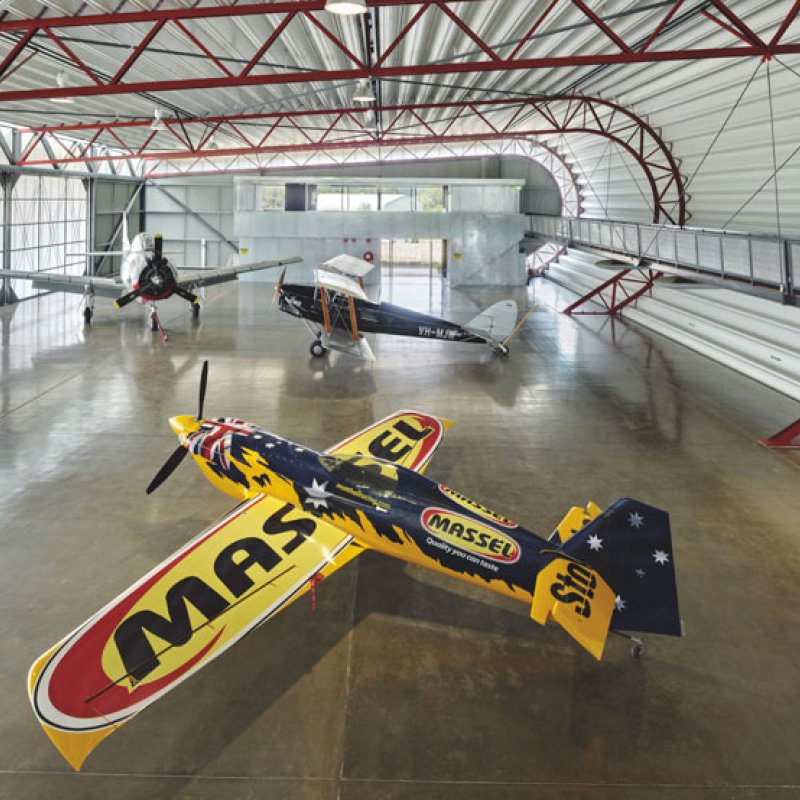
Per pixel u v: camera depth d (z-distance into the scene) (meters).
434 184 24.73
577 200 26.22
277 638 4.67
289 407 9.99
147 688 3.32
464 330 13.28
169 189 28.45
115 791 3.40
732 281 9.69
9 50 11.42
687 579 5.46
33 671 3.30
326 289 12.73
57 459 7.82
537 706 4.07
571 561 4.11
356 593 5.24
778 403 10.55
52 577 5.36
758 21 9.72
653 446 8.60
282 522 4.93
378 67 9.41
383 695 4.13
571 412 10.02
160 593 4.00
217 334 15.50
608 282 18.84
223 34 11.39
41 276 15.55
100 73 13.67
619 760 3.66
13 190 19.69
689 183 15.80
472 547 4.46
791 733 3.87
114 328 15.96
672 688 4.24
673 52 9.04
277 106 19.89
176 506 6.67
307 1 7.94
